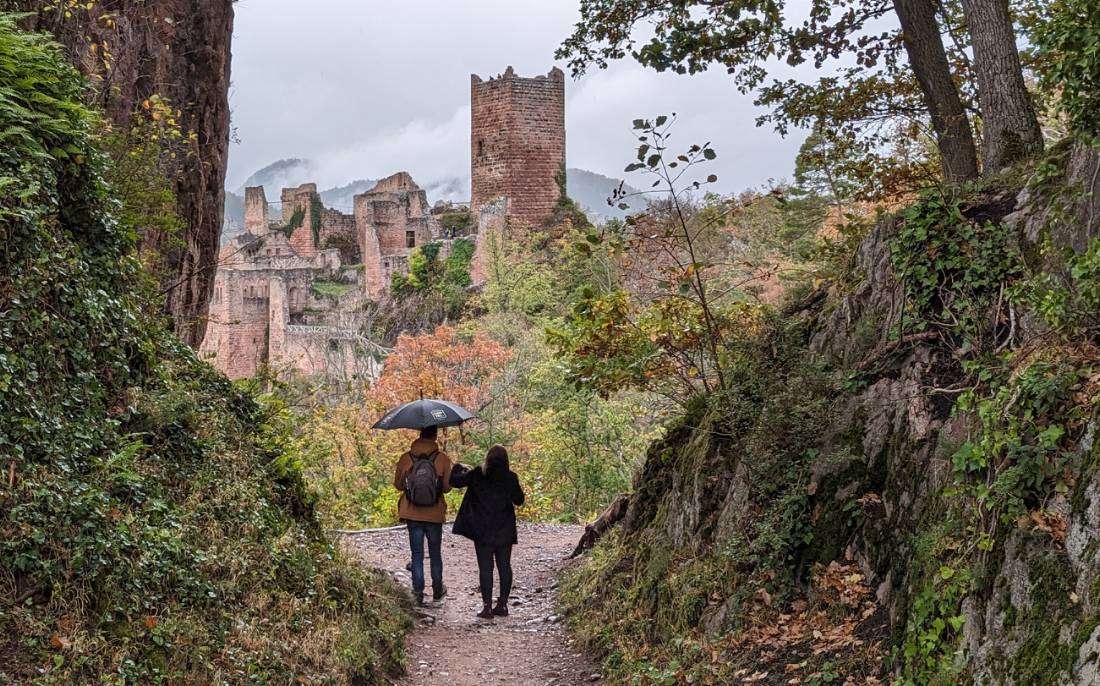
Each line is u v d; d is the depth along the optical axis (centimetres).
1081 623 349
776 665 527
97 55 940
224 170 1272
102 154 715
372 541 1378
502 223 6412
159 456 601
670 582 693
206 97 1198
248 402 790
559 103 6631
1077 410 407
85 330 583
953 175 827
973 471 455
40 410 505
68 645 419
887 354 607
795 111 1044
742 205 826
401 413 962
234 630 525
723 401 743
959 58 1023
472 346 3275
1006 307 539
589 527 1191
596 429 2259
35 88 651
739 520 655
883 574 521
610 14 966
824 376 657
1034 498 410
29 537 439
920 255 593
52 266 565
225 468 650
